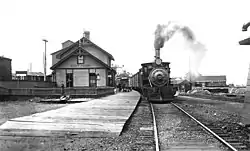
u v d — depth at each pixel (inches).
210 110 526.9
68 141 256.1
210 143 238.8
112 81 1417.3
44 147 234.4
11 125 311.0
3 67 1186.0
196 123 354.6
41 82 1150.3
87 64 1171.3
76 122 329.4
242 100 710.5
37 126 304.3
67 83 1173.7
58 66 1179.9
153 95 723.4
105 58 1289.4
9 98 925.2
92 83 1168.2
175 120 386.9
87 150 222.7
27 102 851.4
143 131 302.5
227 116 426.9
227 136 268.8
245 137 262.5
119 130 284.8
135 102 660.7
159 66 768.3
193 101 808.3
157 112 496.4
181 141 247.4
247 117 295.6
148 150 219.6
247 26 287.9
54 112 442.0
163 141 248.7
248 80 298.4
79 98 884.0
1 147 235.0
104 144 242.4
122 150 221.1
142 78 863.7
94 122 329.4
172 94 742.5
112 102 663.1
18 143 249.4
